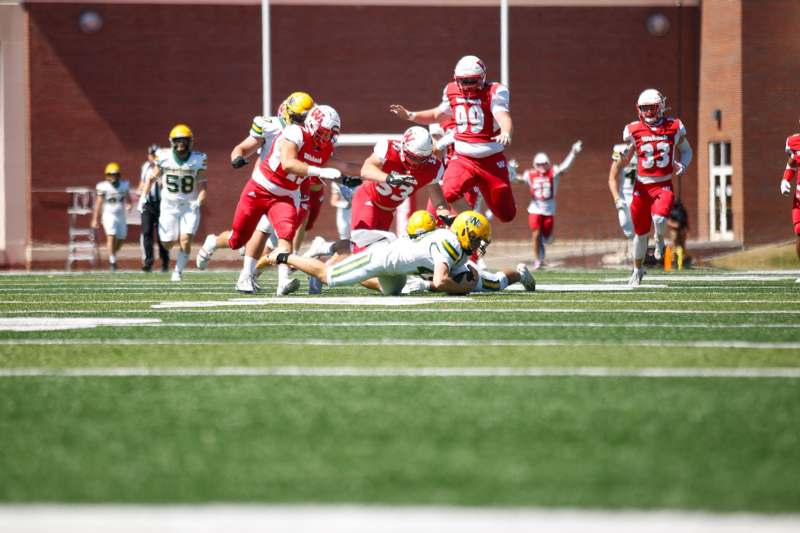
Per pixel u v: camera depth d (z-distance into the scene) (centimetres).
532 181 6606
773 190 8644
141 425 1402
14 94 8844
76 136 8888
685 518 973
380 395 1584
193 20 8950
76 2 8869
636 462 1191
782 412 1448
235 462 1205
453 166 3825
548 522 960
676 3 9100
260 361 1944
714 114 8856
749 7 8588
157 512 1009
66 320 2739
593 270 6169
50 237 8862
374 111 9031
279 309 3011
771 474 1138
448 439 1305
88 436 1343
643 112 3838
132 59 8919
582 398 1549
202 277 5447
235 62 8975
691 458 1207
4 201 8831
